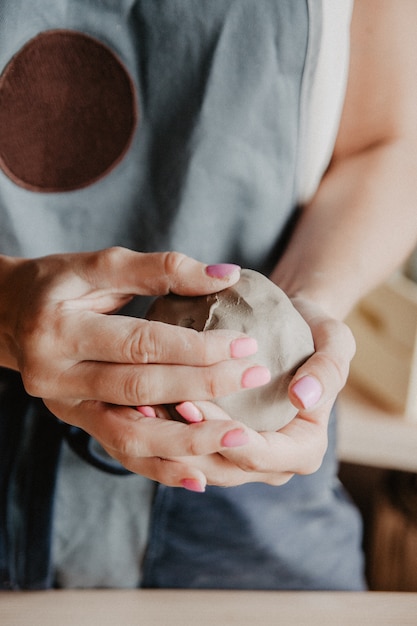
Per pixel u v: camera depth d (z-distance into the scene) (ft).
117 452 1.38
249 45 1.69
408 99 1.90
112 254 1.40
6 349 1.51
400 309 2.65
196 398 1.30
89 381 1.32
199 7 1.67
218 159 1.77
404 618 1.62
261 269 1.92
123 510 1.94
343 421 2.71
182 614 1.63
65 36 1.67
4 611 1.64
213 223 1.85
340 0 1.70
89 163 1.77
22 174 1.75
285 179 1.84
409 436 2.67
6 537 1.89
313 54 1.72
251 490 1.91
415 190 1.84
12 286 1.45
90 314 1.34
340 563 2.07
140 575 2.02
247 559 1.99
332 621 1.60
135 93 1.73
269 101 1.75
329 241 1.74
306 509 1.99
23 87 1.69
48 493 1.86
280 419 1.42
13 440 1.85
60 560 1.99
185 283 1.40
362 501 3.97
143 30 1.69
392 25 1.82
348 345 1.47
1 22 1.63
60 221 1.82
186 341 1.28
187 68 1.71
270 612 1.63
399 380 2.72
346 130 1.94
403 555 3.32
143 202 1.82
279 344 1.40
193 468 1.37
